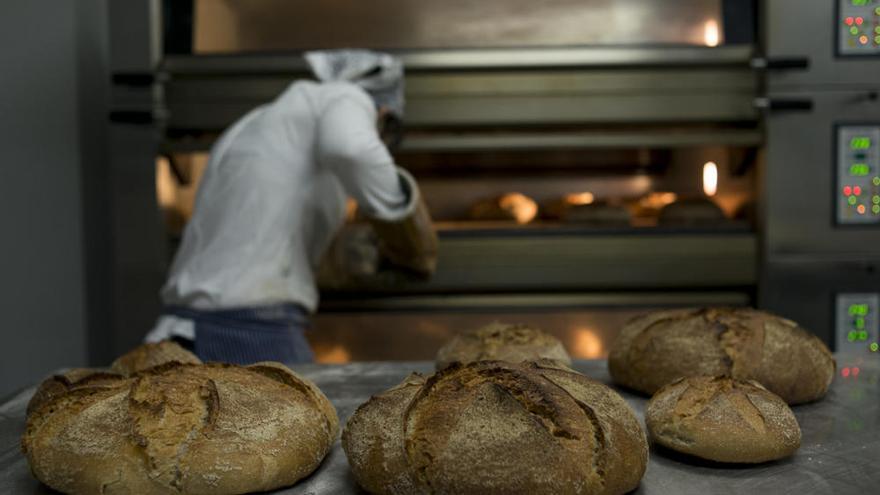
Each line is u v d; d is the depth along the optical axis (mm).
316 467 1034
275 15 2719
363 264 2541
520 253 2588
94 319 2623
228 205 2010
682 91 2598
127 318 2629
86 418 974
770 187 2602
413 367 1582
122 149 2578
